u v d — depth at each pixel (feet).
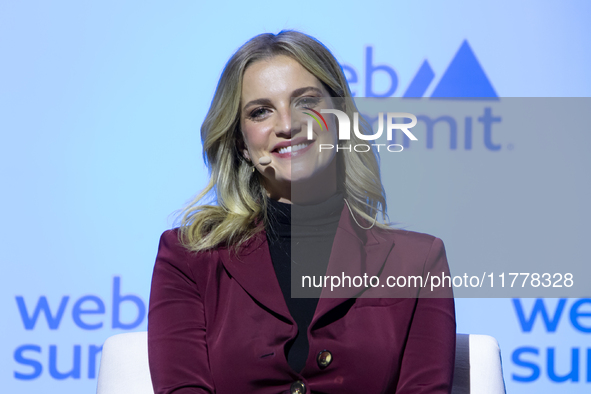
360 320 17.16
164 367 16.87
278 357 16.52
